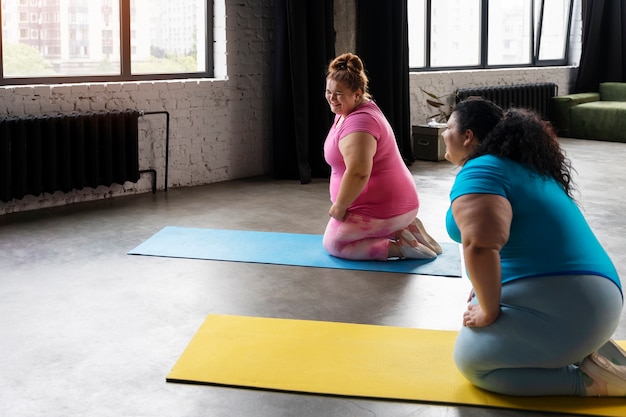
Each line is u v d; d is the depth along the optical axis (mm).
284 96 6914
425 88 8734
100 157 5902
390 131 4285
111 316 3473
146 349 3102
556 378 2600
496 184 2426
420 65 8906
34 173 5465
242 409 2592
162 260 4363
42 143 5520
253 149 7176
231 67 6855
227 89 6852
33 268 4188
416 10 8766
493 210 2383
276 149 7000
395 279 4047
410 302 3688
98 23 6070
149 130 6344
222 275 4098
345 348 3080
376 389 2709
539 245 2463
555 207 2479
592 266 2455
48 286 3883
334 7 7367
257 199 6133
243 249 4586
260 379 2785
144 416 2543
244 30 6902
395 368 2883
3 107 5418
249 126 7094
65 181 5637
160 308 3584
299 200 6109
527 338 2477
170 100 6441
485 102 2656
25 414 2549
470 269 2420
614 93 10406
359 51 7590
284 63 6875
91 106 5918
